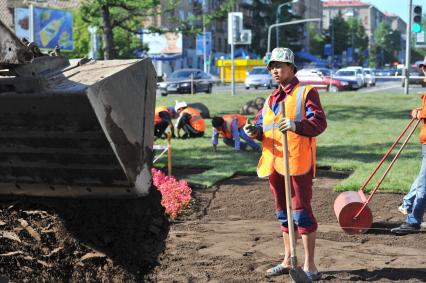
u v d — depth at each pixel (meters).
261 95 40.75
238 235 9.84
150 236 6.52
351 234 9.88
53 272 6.60
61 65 5.99
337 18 168.62
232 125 18.25
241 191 13.32
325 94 41.00
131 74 5.91
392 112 30.86
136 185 6.03
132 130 5.91
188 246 9.18
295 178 7.59
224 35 116.62
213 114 30.11
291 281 7.75
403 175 14.31
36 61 5.66
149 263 6.49
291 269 7.29
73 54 48.34
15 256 6.71
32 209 6.63
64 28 31.80
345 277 7.86
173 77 51.03
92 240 6.49
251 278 7.84
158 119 21.27
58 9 30.75
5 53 5.32
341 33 165.50
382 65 195.00
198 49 87.94
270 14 112.69
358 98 37.47
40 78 5.41
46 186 6.27
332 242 9.46
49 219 6.58
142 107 6.06
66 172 6.02
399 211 11.27
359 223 9.84
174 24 31.69
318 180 14.59
